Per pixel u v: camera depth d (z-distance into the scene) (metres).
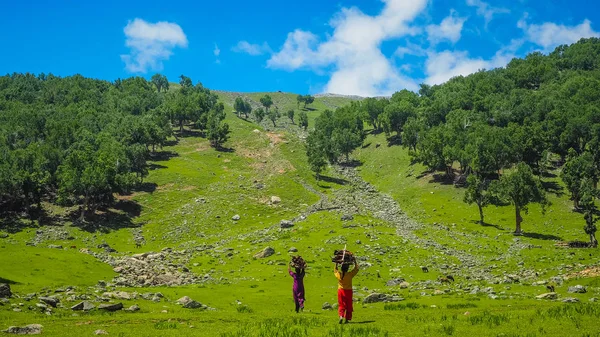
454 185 152.75
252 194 157.00
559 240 98.19
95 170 130.12
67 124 193.25
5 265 50.38
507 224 116.12
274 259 81.00
